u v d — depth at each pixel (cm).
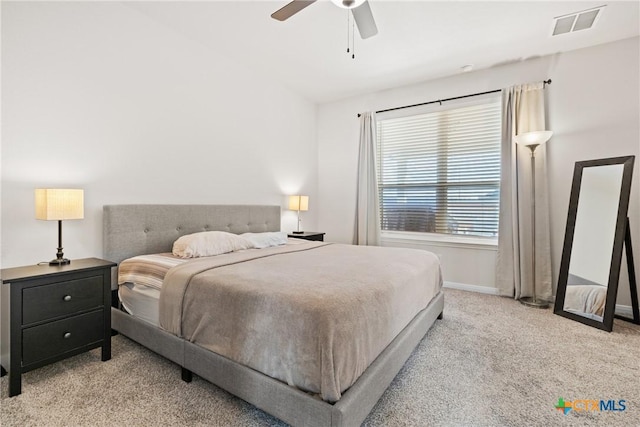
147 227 256
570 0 233
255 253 249
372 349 140
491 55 320
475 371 182
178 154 289
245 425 135
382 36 285
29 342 160
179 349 167
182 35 289
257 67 356
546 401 154
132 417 139
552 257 316
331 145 473
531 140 299
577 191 285
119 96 245
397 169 421
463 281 369
